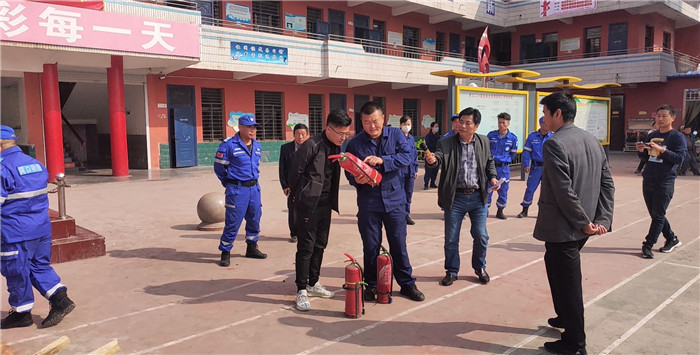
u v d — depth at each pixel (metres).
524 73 13.44
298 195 4.42
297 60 18.00
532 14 25.72
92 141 19.94
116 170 14.71
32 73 14.98
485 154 5.00
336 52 18.91
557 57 26.03
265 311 4.37
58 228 6.02
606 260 5.90
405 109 25.23
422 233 7.47
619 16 23.77
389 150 4.50
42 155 15.28
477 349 3.63
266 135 19.84
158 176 14.80
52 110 13.30
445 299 4.65
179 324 4.09
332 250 6.46
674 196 10.71
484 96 12.62
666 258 5.98
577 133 3.63
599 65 23.80
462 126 4.87
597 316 4.20
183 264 5.84
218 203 7.66
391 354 3.54
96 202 10.26
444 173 4.95
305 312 4.35
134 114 17.11
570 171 3.50
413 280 4.68
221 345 3.70
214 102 18.41
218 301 4.62
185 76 17.39
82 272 5.50
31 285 4.09
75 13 11.83
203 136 18.19
